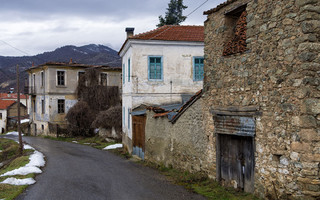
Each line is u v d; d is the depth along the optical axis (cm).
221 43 830
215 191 781
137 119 1551
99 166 1311
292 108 591
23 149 2023
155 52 1659
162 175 1057
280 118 620
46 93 3234
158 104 1661
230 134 785
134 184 934
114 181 991
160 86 1666
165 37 1666
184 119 1049
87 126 2969
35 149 2028
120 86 3509
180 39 1670
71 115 2952
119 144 2131
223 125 811
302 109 569
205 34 916
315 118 557
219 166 837
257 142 691
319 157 553
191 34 1730
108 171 1181
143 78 1645
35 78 3628
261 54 675
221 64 827
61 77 3269
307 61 564
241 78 744
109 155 1705
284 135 610
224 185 820
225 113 796
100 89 3147
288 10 602
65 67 3272
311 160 555
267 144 656
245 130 727
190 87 1703
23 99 5875
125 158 1572
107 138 2448
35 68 3512
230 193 753
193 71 1706
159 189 855
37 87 3534
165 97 1672
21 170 1185
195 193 790
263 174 669
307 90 562
